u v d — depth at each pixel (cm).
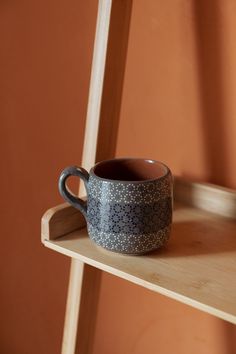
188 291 60
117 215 63
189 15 75
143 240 64
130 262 64
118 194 63
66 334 82
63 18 87
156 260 65
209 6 73
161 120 82
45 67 92
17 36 94
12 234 108
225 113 76
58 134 94
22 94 96
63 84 90
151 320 93
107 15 69
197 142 80
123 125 86
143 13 79
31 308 110
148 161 68
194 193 77
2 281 114
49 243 69
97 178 64
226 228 72
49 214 68
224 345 85
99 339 101
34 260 106
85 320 82
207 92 77
